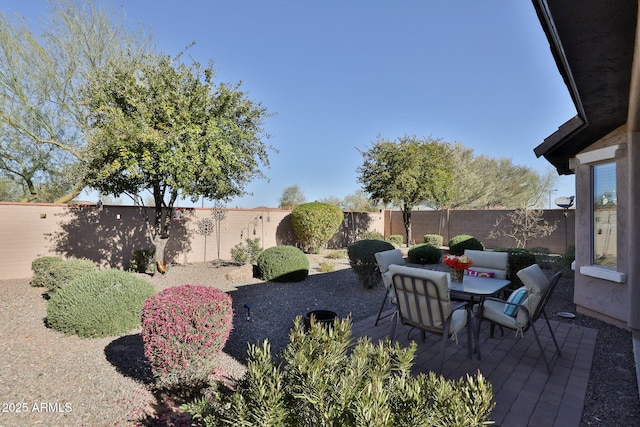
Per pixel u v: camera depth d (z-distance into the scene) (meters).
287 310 5.69
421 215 17.42
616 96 3.49
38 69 10.52
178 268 9.18
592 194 5.21
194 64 7.58
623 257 4.59
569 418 2.53
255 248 9.98
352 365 1.83
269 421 1.51
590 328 4.64
